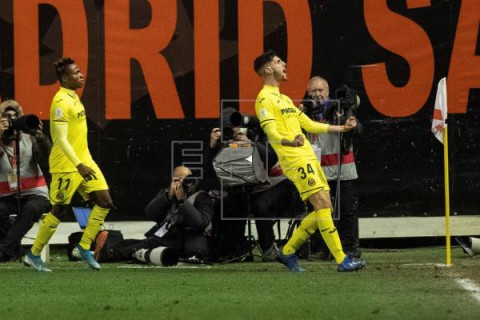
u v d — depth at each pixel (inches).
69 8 1636.3
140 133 1638.8
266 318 861.8
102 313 900.0
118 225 1632.6
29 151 1480.1
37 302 981.2
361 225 1646.2
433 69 1657.2
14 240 1440.7
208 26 1647.4
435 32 1658.5
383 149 1652.3
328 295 1012.5
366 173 1651.1
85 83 1633.9
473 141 1660.9
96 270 1338.6
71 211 1638.8
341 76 1652.3
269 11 1652.3
